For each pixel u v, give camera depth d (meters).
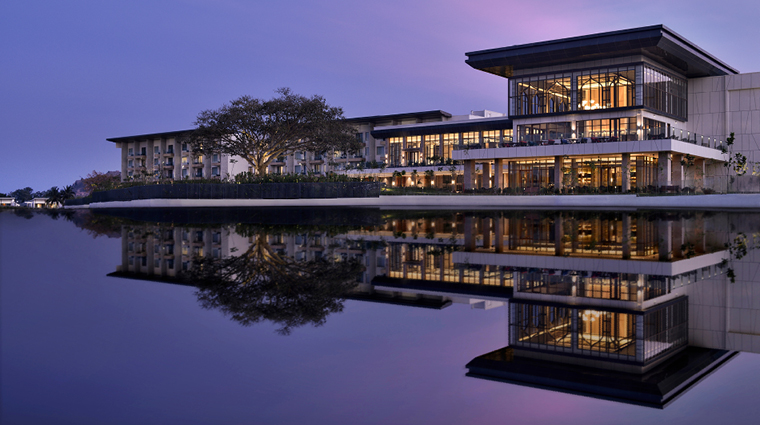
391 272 8.27
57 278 7.05
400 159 76.06
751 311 5.57
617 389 3.23
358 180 49.16
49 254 10.00
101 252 10.51
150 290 6.21
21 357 3.54
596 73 47.94
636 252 11.38
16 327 4.35
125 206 45.53
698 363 3.80
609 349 4.16
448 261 9.91
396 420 2.62
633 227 19.05
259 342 4.04
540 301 6.05
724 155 52.84
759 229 17.75
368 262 9.43
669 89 50.62
